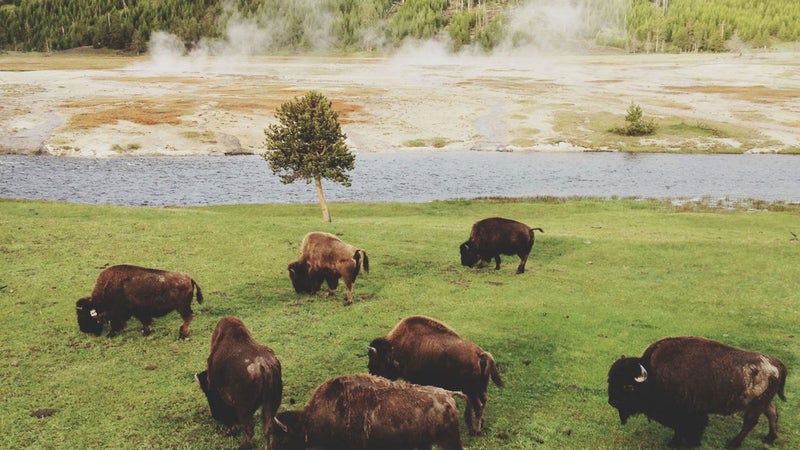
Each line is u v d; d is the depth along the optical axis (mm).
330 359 12805
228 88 94000
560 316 15977
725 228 28891
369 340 13852
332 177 29719
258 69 140250
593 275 20094
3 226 22406
